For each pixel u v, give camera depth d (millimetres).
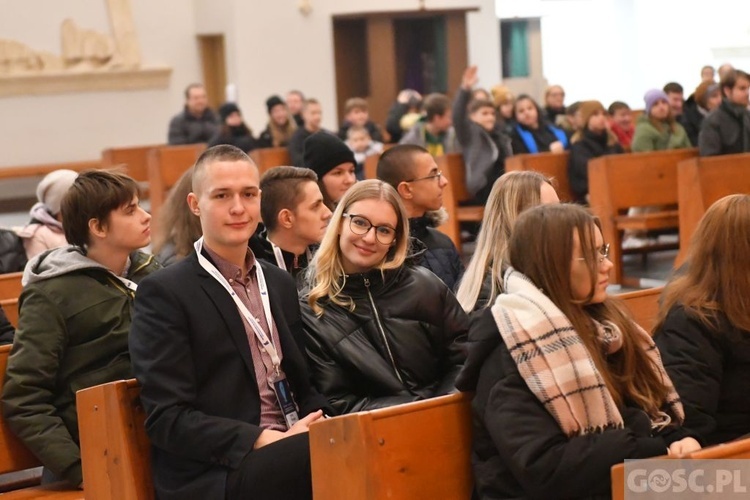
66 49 17031
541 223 3158
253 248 4648
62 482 4102
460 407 3279
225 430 3350
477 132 10367
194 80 18141
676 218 9125
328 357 3902
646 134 11062
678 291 3729
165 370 3383
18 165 16828
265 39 17375
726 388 3662
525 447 2979
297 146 12141
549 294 3143
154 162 12141
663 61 19688
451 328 4020
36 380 3930
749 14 18609
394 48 17625
